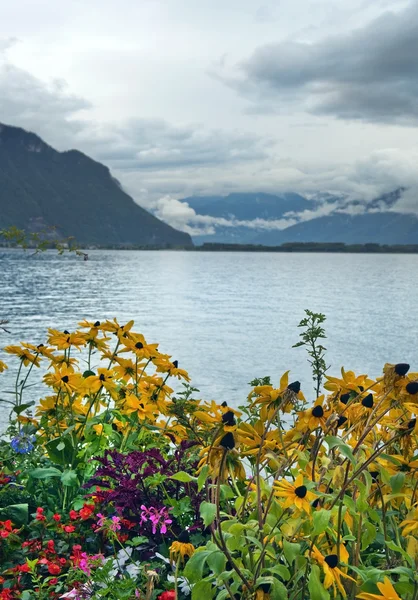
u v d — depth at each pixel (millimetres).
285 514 2393
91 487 3811
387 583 1854
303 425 2492
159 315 61750
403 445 2566
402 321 61375
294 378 29750
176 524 3283
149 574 2445
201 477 2363
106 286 107125
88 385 4012
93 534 3432
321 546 2445
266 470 3121
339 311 72000
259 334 48844
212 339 45406
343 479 2383
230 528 2328
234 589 2285
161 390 4000
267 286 121750
